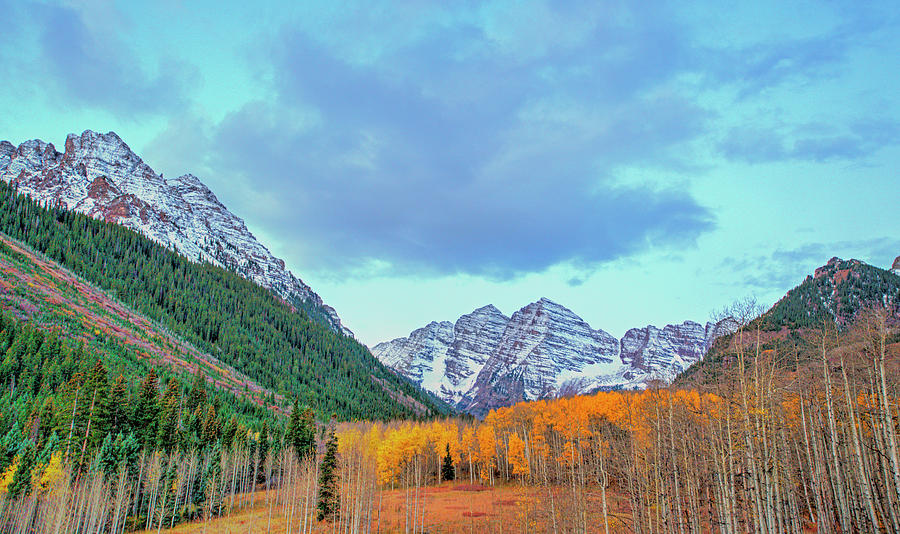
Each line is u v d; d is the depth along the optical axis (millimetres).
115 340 173875
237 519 92875
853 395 42719
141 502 88875
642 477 53812
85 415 91312
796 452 51656
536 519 70500
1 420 85750
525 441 118250
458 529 80812
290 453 111875
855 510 40281
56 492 71562
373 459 98875
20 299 166250
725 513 38500
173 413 104312
